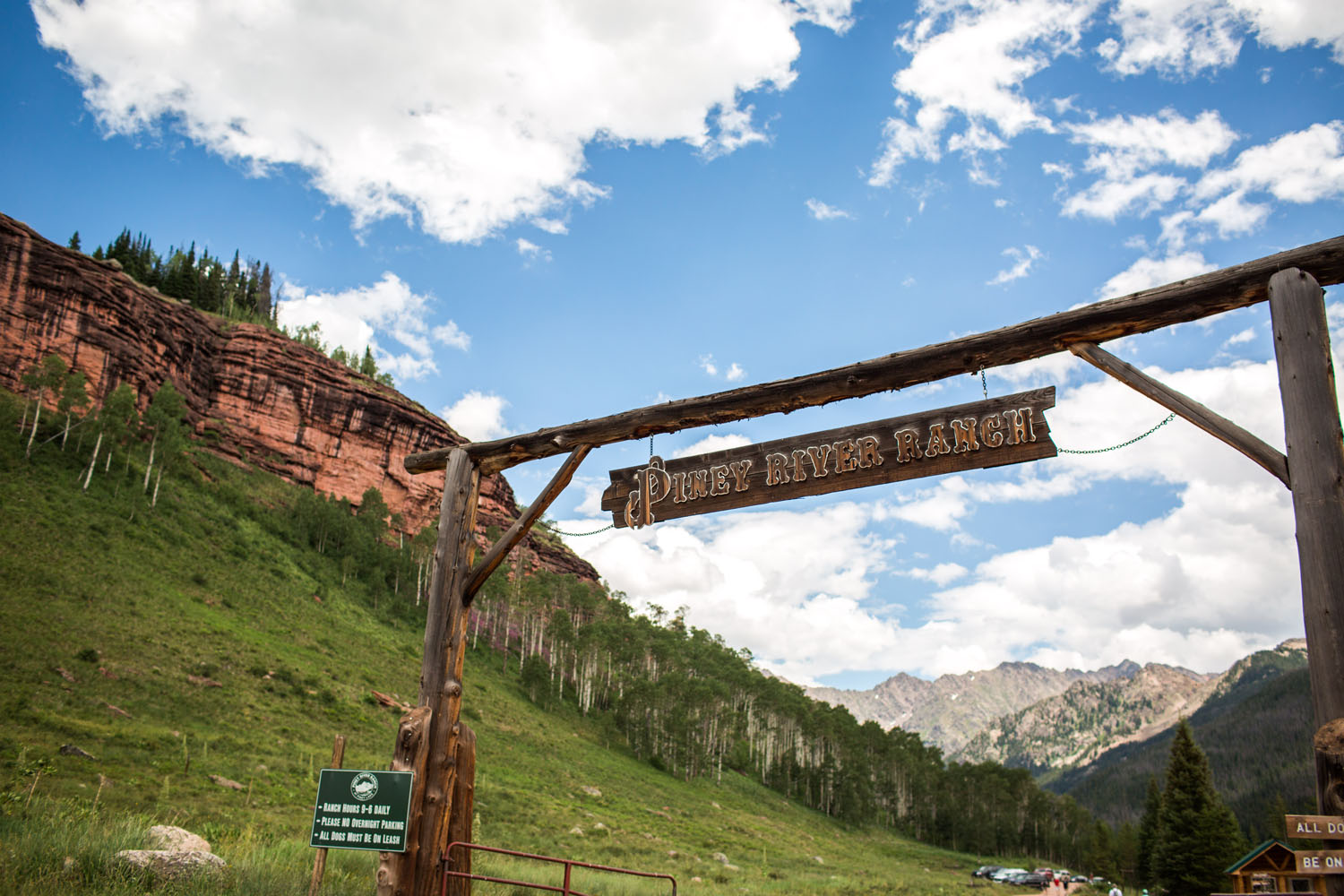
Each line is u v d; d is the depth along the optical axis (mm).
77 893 9578
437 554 10742
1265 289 7254
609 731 95062
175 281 136875
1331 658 6008
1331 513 6281
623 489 11008
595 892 19469
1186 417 7418
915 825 124938
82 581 56875
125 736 34625
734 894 26578
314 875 9414
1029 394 8578
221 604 68812
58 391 87438
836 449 9531
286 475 122062
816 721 127250
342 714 54719
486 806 43125
